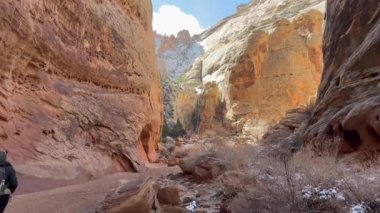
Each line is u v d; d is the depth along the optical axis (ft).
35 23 41.68
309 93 170.60
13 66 37.88
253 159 33.68
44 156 37.27
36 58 42.22
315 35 178.09
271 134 77.51
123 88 71.05
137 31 85.61
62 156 40.19
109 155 53.01
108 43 65.05
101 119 54.24
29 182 31.30
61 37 48.65
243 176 25.38
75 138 46.06
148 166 67.56
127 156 55.62
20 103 38.27
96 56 59.72
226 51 205.36
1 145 33.06
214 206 23.53
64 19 49.93
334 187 19.02
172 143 140.36
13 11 36.11
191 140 119.03
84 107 51.01
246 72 177.37
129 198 18.93
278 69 174.19
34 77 42.19
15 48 37.42
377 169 24.35
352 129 34.04
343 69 46.42
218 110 191.01
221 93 190.80
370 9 48.03
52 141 40.50
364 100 36.06
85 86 55.36
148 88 86.94
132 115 68.90
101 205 19.65
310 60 177.37
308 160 25.61
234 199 21.40
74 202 24.52
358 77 41.50
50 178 34.50
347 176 20.20
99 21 61.77
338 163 27.96
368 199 17.07
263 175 23.48
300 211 17.58
